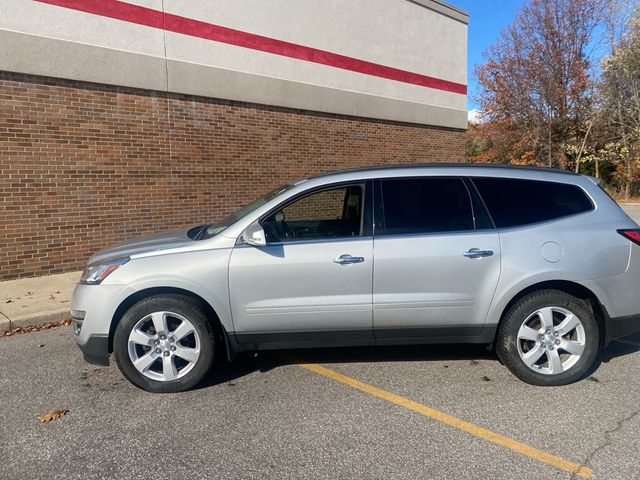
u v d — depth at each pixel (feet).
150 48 28.37
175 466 9.38
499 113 84.84
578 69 78.23
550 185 13.55
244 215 13.43
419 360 14.66
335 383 13.08
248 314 12.60
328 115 38.09
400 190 13.30
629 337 16.65
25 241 25.02
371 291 12.66
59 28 25.21
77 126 26.17
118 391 12.78
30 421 11.23
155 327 12.36
